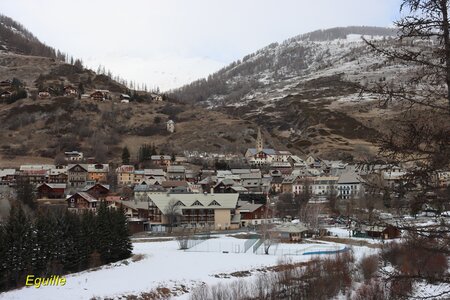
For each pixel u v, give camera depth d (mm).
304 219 133125
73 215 82438
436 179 19312
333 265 74500
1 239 66250
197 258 92250
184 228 126938
